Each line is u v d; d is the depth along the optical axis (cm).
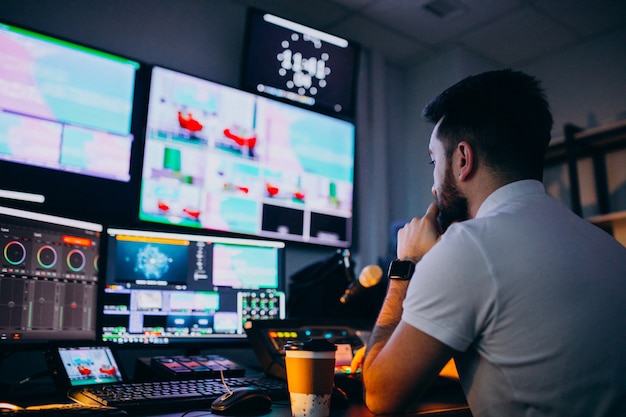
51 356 131
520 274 93
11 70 195
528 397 93
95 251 153
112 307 156
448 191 114
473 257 95
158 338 162
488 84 113
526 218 100
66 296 143
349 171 286
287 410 113
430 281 97
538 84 113
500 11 301
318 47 283
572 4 297
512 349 93
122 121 218
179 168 227
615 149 328
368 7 292
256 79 260
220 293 178
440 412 119
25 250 135
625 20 316
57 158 202
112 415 99
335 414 113
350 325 172
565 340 90
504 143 108
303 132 268
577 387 90
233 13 274
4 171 193
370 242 301
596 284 94
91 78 212
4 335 128
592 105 334
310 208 265
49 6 220
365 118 316
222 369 146
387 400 102
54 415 96
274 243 194
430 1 288
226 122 243
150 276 165
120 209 217
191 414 107
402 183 338
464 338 95
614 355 90
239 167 244
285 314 192
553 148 324
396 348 100
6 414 97
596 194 331
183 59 253
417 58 347
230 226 237
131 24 240
